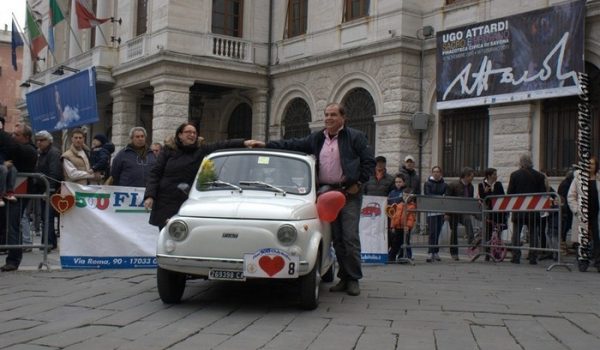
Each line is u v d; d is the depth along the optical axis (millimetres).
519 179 12688
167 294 6883
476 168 17734
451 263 12141
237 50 23781
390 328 5953
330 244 8070
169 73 22438
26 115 36438
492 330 5945
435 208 12305
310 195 7414
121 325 5934
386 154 19188
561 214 11727
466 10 18031
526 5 16438
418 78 19234
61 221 9688
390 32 19281
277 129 23781
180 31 22719
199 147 8188
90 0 28641
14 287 8047
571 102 15703
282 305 7051
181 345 5219
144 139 10750
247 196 7207
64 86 26016
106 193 9969
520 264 12078
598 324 6273
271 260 6473
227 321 6188
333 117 7762
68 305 6910
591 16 15070
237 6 24344
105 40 26297
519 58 16250
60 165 11750
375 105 19797
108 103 28812
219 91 25766
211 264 6527
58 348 5070
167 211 8008
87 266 9812
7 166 9156
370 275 9844
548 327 6113
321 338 5516
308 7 22719
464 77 17578
